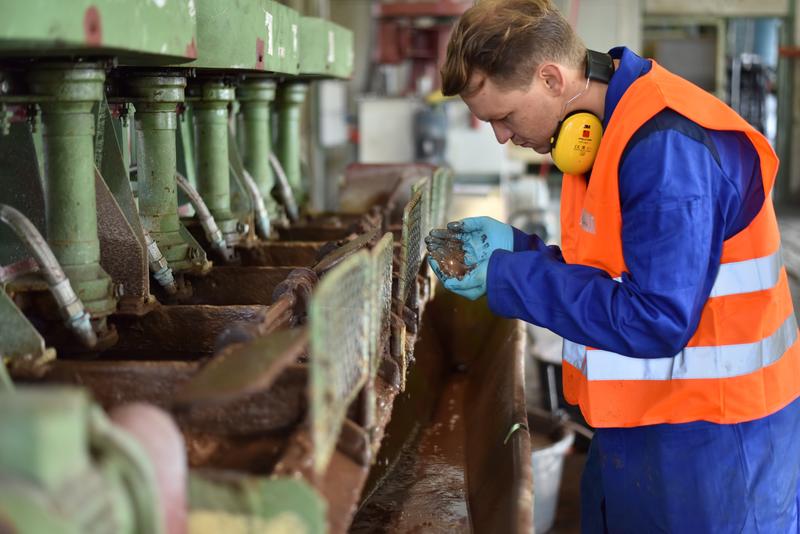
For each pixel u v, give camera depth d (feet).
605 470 6.48
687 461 6.02
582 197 6.27
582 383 6.22
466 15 5.70
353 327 4.08
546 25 5.57
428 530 7.73
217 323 6.48
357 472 4.30
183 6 5.68
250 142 11.09
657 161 5.30
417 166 13.14
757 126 39.81
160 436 3.40
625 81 5.69
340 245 7.43
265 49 8.17
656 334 5.32
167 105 7.47
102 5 4.42
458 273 6.05
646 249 5.31
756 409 5.93
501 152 24.53
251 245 9.35
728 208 5.53
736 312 5.80
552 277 5.62
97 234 6.34
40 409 2.73
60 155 5.72
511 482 6.43
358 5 30.68
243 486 3.61
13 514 2.68
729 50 42.70
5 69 5.44
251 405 4.48
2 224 6.26
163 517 3.26
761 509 6.10
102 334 5.94
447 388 11.66
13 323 4.92
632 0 32.68
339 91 28.96
